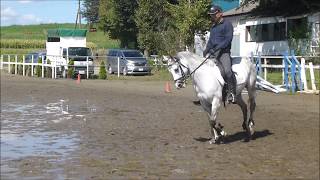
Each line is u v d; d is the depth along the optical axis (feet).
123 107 59.77
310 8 123.34
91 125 46.37
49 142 38.06
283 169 29.12
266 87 75.61
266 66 83.15
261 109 55.72
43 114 54.49
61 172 28.48
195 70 35.81
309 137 39.47
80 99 69.36
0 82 102.47
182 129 43.60
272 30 132.16
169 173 28.12
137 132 42.32
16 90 84.23
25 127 45.55
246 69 37.96
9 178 27.14
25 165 30.30
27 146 36.50
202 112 54.49
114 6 179.01
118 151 34.45
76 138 39.68
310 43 116.67
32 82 102.32
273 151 34.24
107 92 79.10
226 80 35.86
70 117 51.90
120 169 29.17
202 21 120.06
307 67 74.79
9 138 39.93
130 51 129.90
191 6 121.80
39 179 26.91
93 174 27.99
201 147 35.78
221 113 53.06
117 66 125.90
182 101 65.36
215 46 35.70
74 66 115.44
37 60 128.36
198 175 27.68
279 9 136.36
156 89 83.56
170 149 35.06
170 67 36.81
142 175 27.71
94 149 35.22
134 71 121.49
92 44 249.75
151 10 141.28
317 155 32.91
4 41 279.69
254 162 30.91
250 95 38.99
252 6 154.10
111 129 43.98
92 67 117.29
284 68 76.69
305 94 70.90
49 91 82.02
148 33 139.13
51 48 135.03
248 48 140.77
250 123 38.78
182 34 123.03
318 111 54.08
